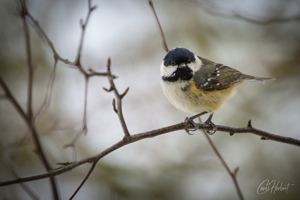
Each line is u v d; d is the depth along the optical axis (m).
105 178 11.26
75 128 11.62
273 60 12.48
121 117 5.50
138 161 11.59
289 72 12.30
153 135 6.12
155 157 11.66
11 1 12.25
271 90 12.18
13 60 12.31
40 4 12.70
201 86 8.30
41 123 11.66
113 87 5.33
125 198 11.01
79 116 11.90
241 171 11.27
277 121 11.62
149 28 13.21
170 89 8.38
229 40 12.92
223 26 12.93
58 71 12.44
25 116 7.76
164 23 13.20
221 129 7.43
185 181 11.25
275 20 10.59
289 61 12.38
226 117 11.85
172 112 12.26
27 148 11.28
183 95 8.31
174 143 11.91
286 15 12.39
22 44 12.34
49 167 7.81
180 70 8.27
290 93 12.04
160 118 12.20
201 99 8.33
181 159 11.59
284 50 12.52
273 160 11.32
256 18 11.10
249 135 11.62
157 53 13.00
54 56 7.22
